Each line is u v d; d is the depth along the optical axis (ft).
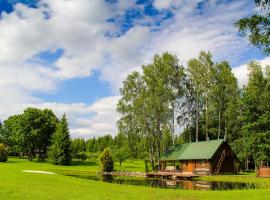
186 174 166.40
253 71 214.48
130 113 211.61
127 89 216.33
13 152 375.86
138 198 67.46
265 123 195.83
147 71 210.38
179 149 210.59
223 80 225.97
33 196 62.59
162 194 75.92
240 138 219.61
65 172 185.57
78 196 66.18
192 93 232.32
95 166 273.33
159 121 207.21
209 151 184.65
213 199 66.95
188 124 235.20
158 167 214.48
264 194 73.31
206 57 225.35
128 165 297.33
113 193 73.87
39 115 323.78
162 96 204.85
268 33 57.06
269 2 54.90
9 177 100.07
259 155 195.83
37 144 319.47
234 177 153.89
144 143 206.59
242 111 228.22
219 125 225.56
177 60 219.20
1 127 385.91
